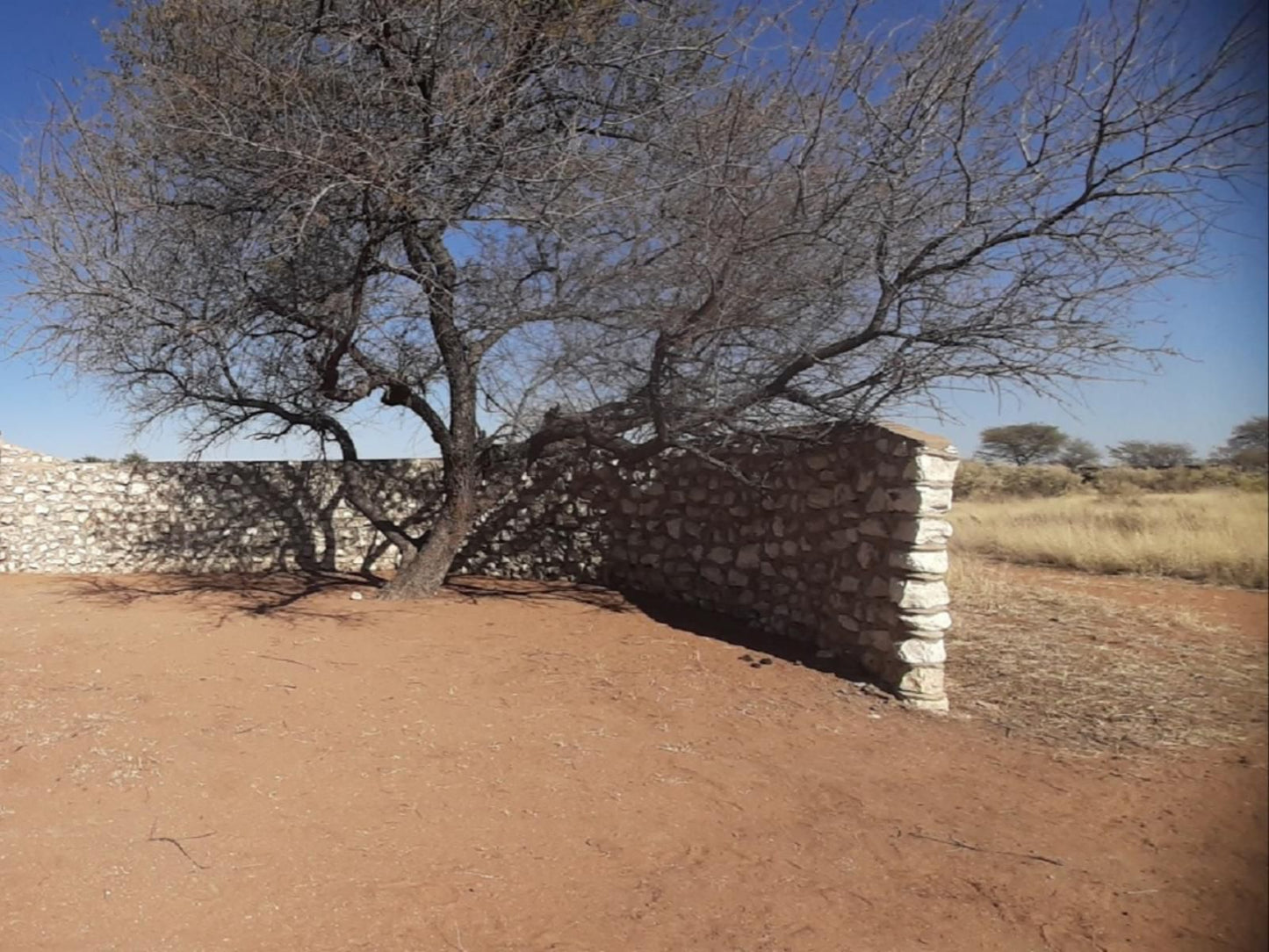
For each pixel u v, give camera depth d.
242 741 5.22
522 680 6.75
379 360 9.85
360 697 6.17
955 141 6.73
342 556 13.09
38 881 3.61
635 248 8.30
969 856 4.02
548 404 10.01
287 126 7.48
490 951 3.22
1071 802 4.66
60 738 5.12
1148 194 6.38
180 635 7.96
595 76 8.53
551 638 8.19
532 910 3.50
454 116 7.57
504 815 4.36
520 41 7.79
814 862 3.95
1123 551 14.31
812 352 7.69
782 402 8.20
